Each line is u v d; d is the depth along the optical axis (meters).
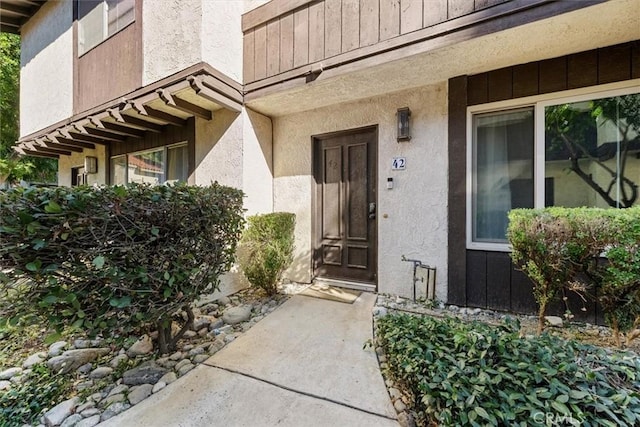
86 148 6.61
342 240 4.20
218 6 3.63
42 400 1.92
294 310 3.32
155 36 3.88
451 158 3.34
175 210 2.16
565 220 2.20
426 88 3.50
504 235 3.17
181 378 2.09
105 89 4.69
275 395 1.90
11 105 10.74
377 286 3.86
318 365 2.23
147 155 5.47
